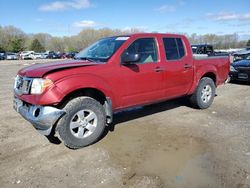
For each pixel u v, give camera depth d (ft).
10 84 34.86
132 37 15.01
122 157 12.29
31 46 261.24
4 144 13.66
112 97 13.96
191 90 18.83
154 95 16.19
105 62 13.83
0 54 160.76
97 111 13.42
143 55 15.47
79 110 12.80
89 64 13.30
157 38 16.31
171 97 17.57
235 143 13.62
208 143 13.69
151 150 12.99
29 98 12.14
